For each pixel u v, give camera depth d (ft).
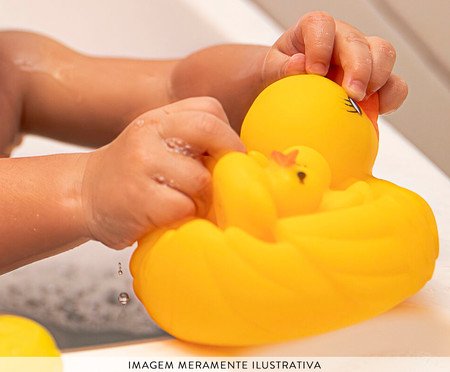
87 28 2.63
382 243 1.44
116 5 2.60
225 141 1.48
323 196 1.47
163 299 1.44
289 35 1.80
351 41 1.69
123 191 1.52
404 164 2.05
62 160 1.68
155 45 2.53
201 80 2.08
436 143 2.34
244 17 2.48
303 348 1.46
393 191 1.53
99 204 1.57
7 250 1.66
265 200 1.42
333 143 1.52
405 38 2.34
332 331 1.45
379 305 1.45
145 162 1.49
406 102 2.37
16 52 2.28
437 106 2.32
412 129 2.38
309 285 1.40
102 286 1.95
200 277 1.41
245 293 1.39
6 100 2.22
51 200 1.64
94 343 1.78
